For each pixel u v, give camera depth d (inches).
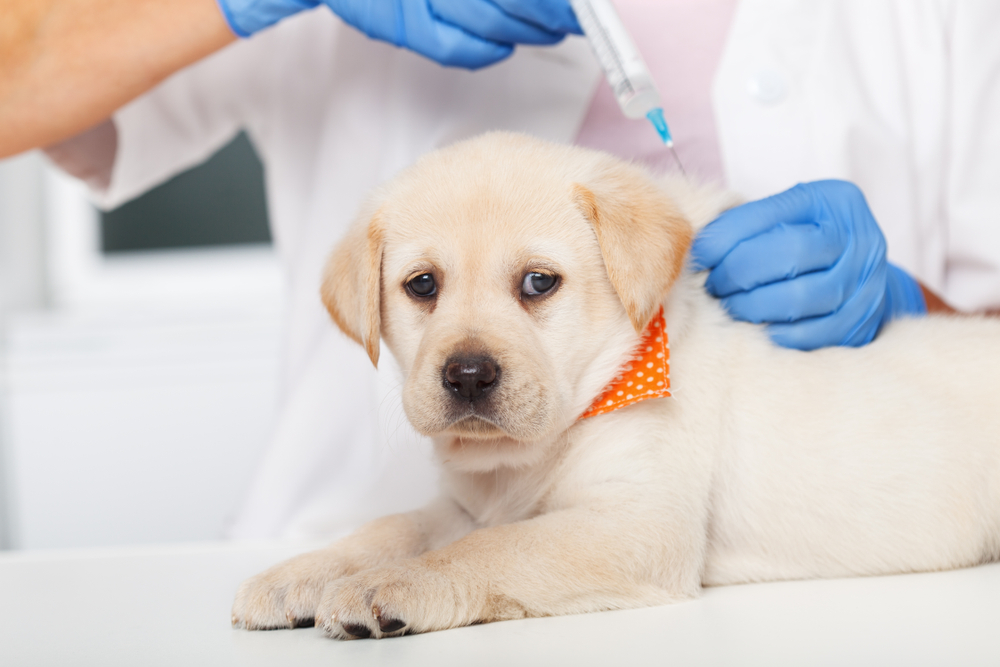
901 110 105.0
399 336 74.1
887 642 42.3
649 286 65.9
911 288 96.4
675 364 70.2
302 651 46.4
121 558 82.2
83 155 116.6
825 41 101.7
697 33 102.5
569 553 58.1
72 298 201.2
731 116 100.4
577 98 104.9
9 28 88.7
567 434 69.7
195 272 202.5
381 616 49.8
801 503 70.7
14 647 48.0
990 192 104.0
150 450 171.0
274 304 197.5
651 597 58.8
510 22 88.7
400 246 72.4
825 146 99.0
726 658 40.2
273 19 90.2
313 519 103.8
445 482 78.6
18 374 167.9
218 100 115.1
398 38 92.2
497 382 63.6
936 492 71.2
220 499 172.2
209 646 48.2
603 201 67.9
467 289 68.1
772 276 75.7
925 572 70.7
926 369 77.3
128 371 170.1
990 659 38.4
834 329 78.9
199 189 202.1
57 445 169.2
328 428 104.7
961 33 105.0
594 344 69.7
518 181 70.7
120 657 45.3
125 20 88.9
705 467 68.2
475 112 107.0
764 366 73.3
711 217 80.4
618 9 103.2
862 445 71.3
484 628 52.2
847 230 79.7
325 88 112.3
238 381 172.2
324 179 109.5
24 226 194.5
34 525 169.2
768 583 69.7
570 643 45.8
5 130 92.5
